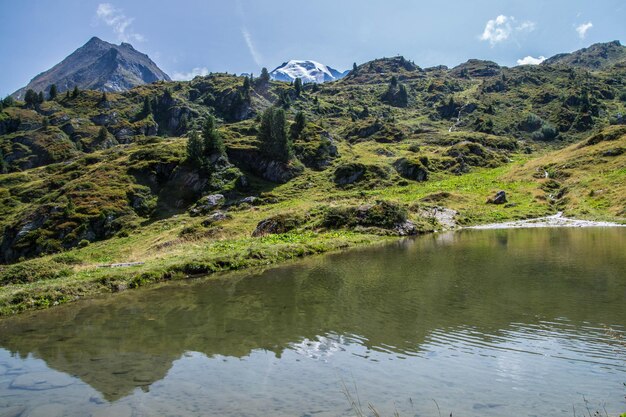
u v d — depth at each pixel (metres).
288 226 56.94
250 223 66.69
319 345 15.30
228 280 29.62
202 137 111.75
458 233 54.97
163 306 22.59
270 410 10.39
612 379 11.62
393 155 134.62
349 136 181.62
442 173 111.00
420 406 10.34
